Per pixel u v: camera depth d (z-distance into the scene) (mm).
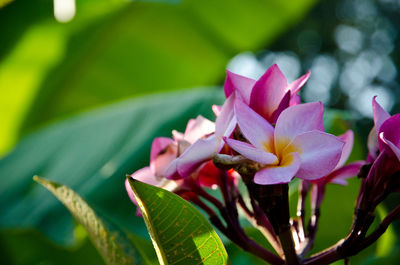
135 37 1412
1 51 1345
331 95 4664
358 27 4695
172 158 674
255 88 653
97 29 1369
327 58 4719
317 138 623
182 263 627
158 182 684
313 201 689
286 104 648
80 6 1310
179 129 1066
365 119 3357
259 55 4648
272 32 1491
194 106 1109
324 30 4598
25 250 1029
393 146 614
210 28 1451
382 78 4617
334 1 4648
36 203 977
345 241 637
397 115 630
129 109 1165
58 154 1105
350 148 691
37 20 1315
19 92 1417
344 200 1007
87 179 996
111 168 997
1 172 1106
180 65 1469
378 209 880
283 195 630
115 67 1439
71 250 945
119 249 671
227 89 667
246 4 1425
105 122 1147
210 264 626
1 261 1037
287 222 632
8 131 1446
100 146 1077
